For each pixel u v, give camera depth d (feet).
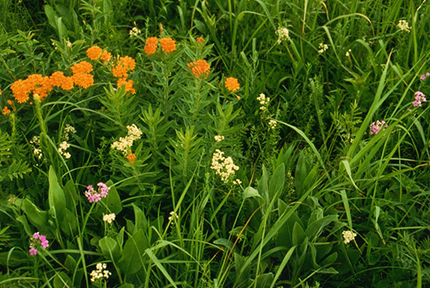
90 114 9.29
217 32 13.37
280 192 8.52
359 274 8.34
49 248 7.93
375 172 9.65
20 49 9.82
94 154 9.53
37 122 9.16
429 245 8.30
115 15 12.89
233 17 13.16
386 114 10.46
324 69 12.66
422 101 10.79
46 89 8.84
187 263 7.57
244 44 12.93
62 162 8.60
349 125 9.54
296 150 10.68
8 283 7.16
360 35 12.71
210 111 10.64
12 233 8.01
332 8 13.66
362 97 11.12
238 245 8.74
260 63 12.69
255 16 13.19
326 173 8.84
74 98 9.41
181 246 7.73
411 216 9.17
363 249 8.34
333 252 8.54
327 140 11.03
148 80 10.39
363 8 12.74
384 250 8.39
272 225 8.55
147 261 7.75
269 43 12.57
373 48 12.98
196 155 8.80
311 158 9.46
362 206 9.23
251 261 8.01
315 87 11.34
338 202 8.55
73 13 11.82
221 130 8.59
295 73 11.63
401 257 8.05
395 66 10.98
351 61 12.26
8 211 8.11
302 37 12.32
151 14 13.38
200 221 8.54
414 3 13.60
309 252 8.14
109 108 8.46
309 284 8.29
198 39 9.08
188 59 10.14
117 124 9.00
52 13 12.06
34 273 7.34
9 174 7.90
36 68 10.03
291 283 8.23
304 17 12.21
